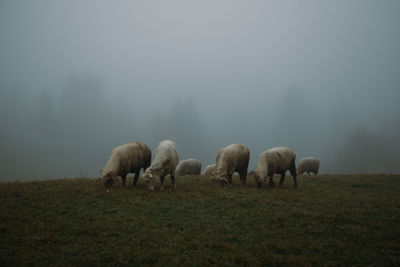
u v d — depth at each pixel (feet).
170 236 21.08
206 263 17.15
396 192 38.27
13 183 37.01
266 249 19.30
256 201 31.32
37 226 21.98
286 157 41.14
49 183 37.19
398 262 17.57
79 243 19.53
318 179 50.57
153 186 34.45
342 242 20.74
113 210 26.37
